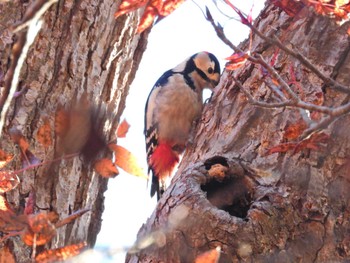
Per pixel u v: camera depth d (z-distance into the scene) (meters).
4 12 9.63
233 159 9.20
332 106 8.95
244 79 9.92
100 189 10.34
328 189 8.67
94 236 10.26
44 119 8.76
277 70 9.48
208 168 9.32
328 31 9.44
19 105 9.36
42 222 7.14
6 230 7.26
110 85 10.29
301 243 8.38
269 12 10.30
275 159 8.98
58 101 9.59
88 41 10.09
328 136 8.64
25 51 5.64
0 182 8.00
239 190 9.16
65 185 9.49
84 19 10.06
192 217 8.45
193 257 8.30
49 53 9.74
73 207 9.64
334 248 8.43
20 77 9.53
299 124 8.73
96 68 10.12
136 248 6.75
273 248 8.29
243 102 9.71
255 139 9.30
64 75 9.77
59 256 7.09
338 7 7.88
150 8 7.22
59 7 9.93
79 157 8.77
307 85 9.16
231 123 9.66
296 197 8.62
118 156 7.93
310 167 8.76
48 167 9.29
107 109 10.22
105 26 10.26
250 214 8.38
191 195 8.66
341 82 9.16
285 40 9.67
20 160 9.12
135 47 10.79
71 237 9.61
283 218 8.42
